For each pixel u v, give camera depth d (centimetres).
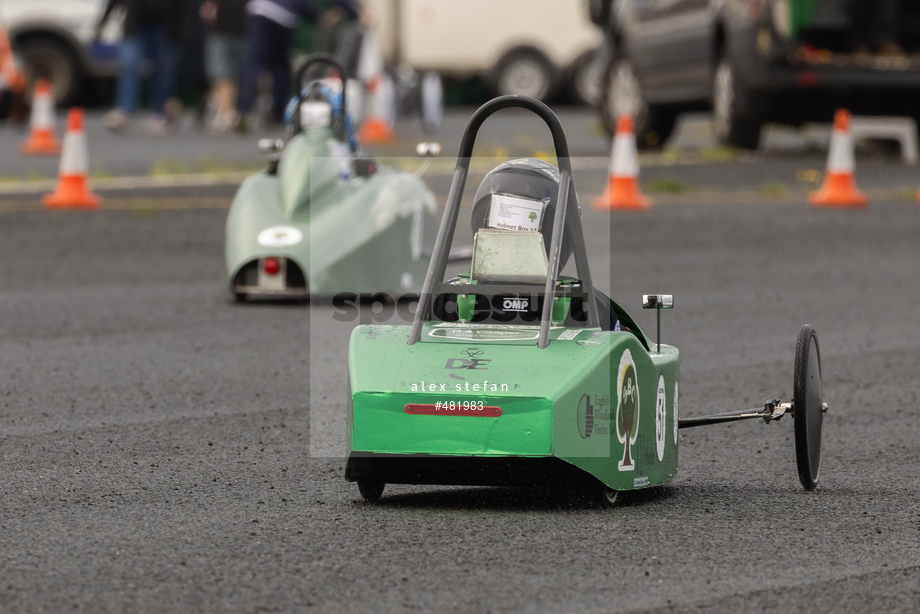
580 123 8775
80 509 1767
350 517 1727
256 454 2111
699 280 4019
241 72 8019
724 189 5847
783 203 5512
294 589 1427
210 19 7894
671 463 1950
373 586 1439
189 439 2209
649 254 4466
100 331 3225
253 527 1677
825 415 2500
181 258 4375
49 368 2800
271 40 7838
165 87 8019
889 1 6556
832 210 5372
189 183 5931
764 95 6388
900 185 5994
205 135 7906
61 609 1365
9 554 1551
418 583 1450
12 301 3609
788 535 1672
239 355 2962
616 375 1728
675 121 7250
